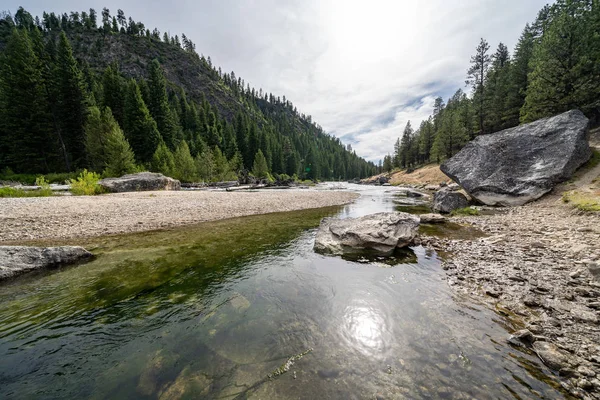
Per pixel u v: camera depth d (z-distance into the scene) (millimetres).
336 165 147250
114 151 35812
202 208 19359
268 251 9805
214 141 76625
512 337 4168
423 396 3125
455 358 3777
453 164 24875
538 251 8844
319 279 7070
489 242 10344
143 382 3455
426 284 6617
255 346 4188
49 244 10547
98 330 4715
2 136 38188
